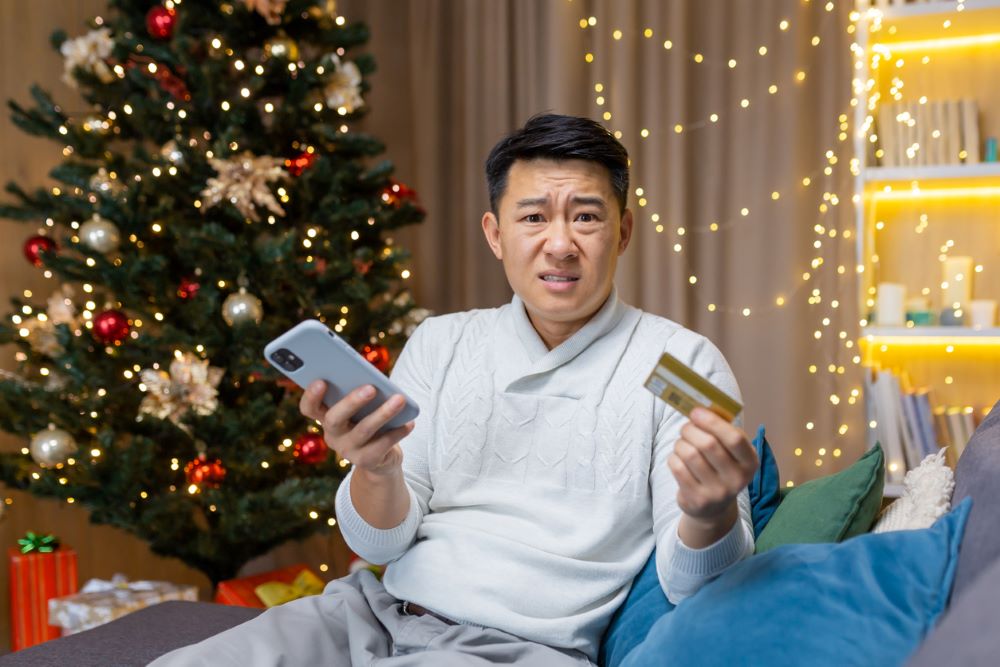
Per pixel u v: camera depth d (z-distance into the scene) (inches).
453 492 46.6
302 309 93.0
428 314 102.4
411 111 127.5
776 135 113.0
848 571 31.3
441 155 126.3
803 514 41.7
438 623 41.9
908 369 111.2
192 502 88.6
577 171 44.7
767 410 114.0
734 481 33.6
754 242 114.2
